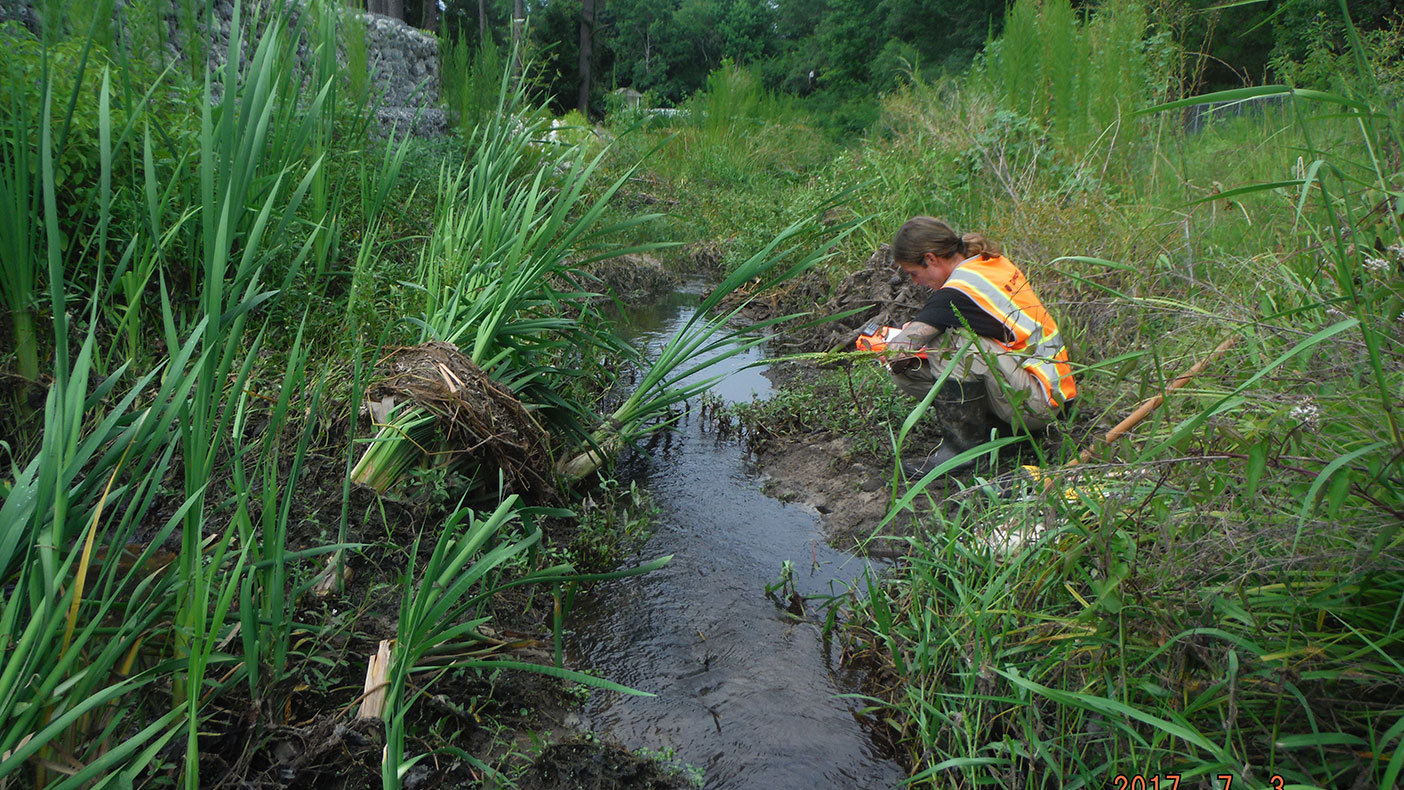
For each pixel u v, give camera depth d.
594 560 3.27
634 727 2.46
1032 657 2.22
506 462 3.33
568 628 2.89
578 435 3.92
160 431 1.78
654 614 3.01
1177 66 6.82
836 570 3.35
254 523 2.70
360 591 2.66
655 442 4.61
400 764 1.97
